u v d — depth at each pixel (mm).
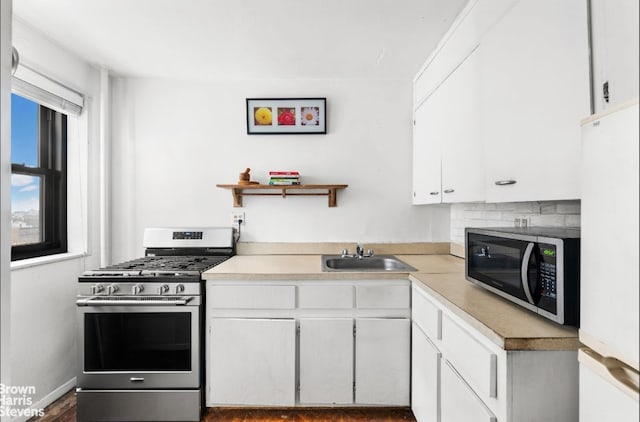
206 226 2750
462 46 1833
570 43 1073
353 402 2023
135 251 2727
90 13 1862
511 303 1352
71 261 2324
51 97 2162
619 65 887
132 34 2084
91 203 2508
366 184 2758
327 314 2027
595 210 765
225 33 2068
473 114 1722
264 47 2238
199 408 1974
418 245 2752
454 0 1750
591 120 772
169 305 1930
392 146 2758
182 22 1952
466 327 1279
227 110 2748
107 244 2615
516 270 1247
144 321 1968
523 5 1303
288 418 2010
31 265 2008
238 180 2758
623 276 681
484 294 1495
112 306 1952
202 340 2039
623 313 683
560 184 1120
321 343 2018
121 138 2719
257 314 2023
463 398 1251
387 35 2084
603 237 739
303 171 2754
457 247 2646
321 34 2074
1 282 719
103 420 1967
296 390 2027
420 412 1805
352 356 2021
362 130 2754
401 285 2018
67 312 2283
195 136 2744
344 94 2746
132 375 1966
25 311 1983
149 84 2727
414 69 2562
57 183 2387
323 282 2020
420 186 2539
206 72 2625
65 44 2197
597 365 757
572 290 1002
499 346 1016
